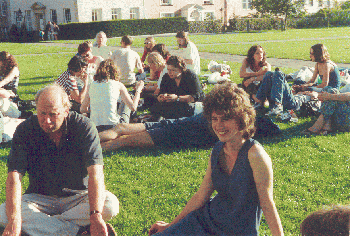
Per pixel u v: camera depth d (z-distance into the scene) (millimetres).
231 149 2584
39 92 3029
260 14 46500
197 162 5238
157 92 7410
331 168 4898
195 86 6465
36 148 3143
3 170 4980
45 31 38406
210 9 48719
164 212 3918
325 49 7320
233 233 2674
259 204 2627
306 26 47688
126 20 38344
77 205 3252
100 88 5633
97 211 2947
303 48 20438
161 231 2861
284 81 7211
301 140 5930
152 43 11297
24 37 42250
